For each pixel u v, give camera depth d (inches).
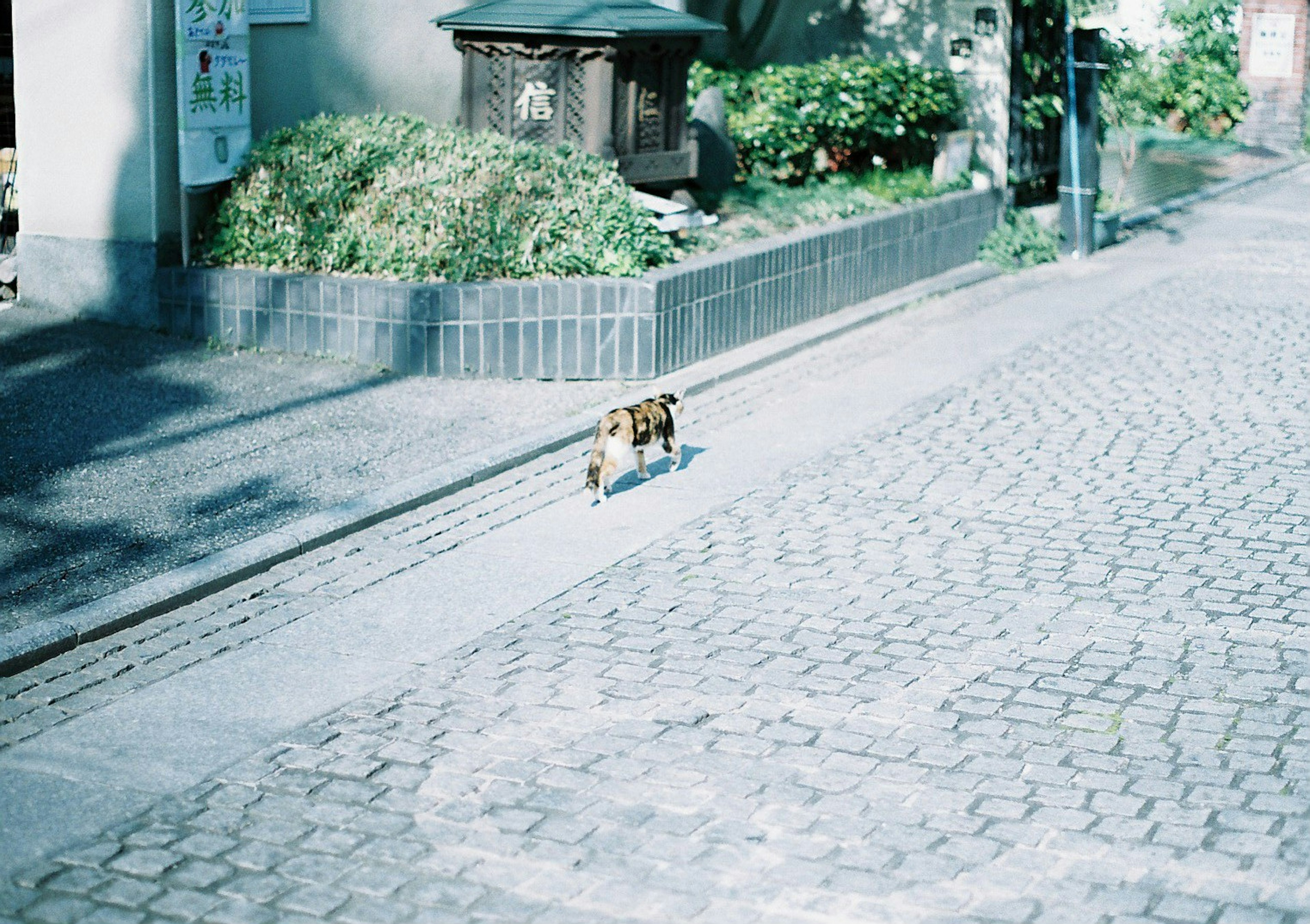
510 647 261.7
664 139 509.7
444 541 315.9
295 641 265.1
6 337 448.5
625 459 374.9
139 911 183.9
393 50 529.7
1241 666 252.5
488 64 490.6
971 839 198.2
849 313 542.0
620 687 244.7
